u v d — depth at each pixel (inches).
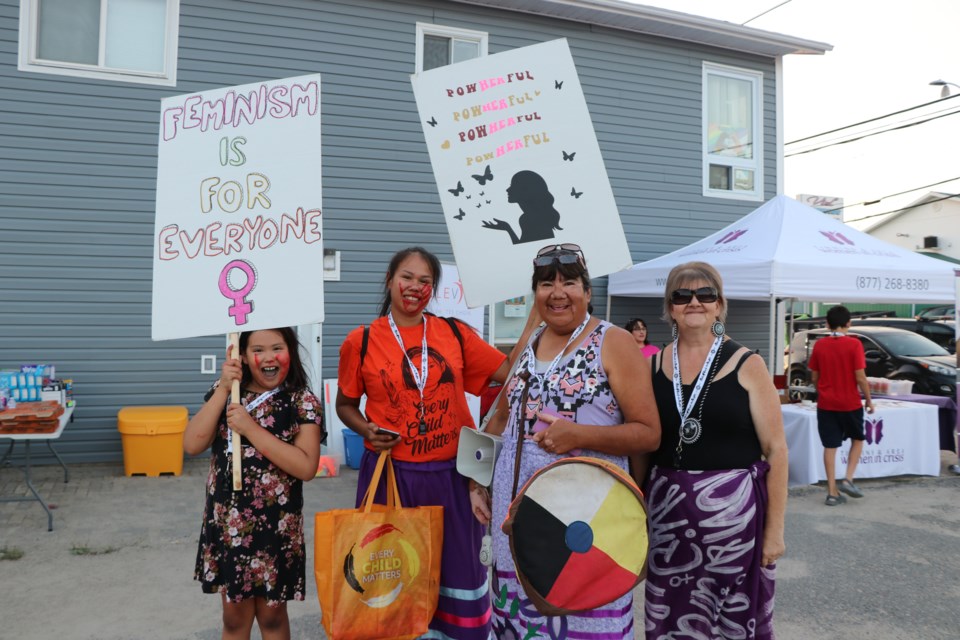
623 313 402.0
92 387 301.1
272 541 102.3
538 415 91.0
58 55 299.9
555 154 118.2
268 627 104.0
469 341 115.3
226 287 110.0
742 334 431.8
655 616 98.6
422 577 105.0
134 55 309.3
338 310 336.2
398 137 346.6
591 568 83.1
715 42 411.2
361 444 297.9
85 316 300.2
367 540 101.7
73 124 299.0
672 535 96.8
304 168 112.7
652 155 402.3
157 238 111.6
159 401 309.3
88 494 252.7
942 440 340.2
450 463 110.3
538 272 92.8
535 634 90.2
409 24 348.5
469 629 109.3
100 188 302.0
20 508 234.1
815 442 280.5
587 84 386.9
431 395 109.0
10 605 157.2
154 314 109.8
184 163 113.4
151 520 222.5
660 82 403.2
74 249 299.0
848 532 220.7
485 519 107.7
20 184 292.8
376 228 342.6
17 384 239.0
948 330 628.4
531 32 373.4
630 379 89.6
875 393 342.0
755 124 431.8
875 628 150.9
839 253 302.4
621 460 93.0
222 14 318.3
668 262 348.5
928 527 226.2
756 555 94.4
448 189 117.6
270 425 104.8
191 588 168.6
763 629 95.9
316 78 114.7
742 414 95.2
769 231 315.9
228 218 112.2
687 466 96.4
